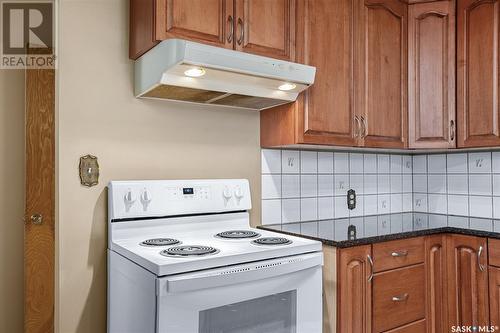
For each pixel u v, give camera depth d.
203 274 1.27
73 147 1.64
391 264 1.86
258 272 1.37
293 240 1.64
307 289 1.53
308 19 1.94
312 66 1.92
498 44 2.10
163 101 1.87
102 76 1.71
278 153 2.24
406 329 1.90
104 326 1.68
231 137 2.07
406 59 2.32
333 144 2.01
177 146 1.90
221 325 1.32
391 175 2.80
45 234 2.33
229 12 1.70
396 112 2.27
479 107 2.16
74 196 1.63
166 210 1.73
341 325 1.67
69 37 1.64
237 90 1.71
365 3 2.16
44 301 2.32
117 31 1.76
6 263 2.33
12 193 2.35
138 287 1.34
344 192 2.53
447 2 2.26
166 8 1.54
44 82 2.34
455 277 2.05
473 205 2.56
